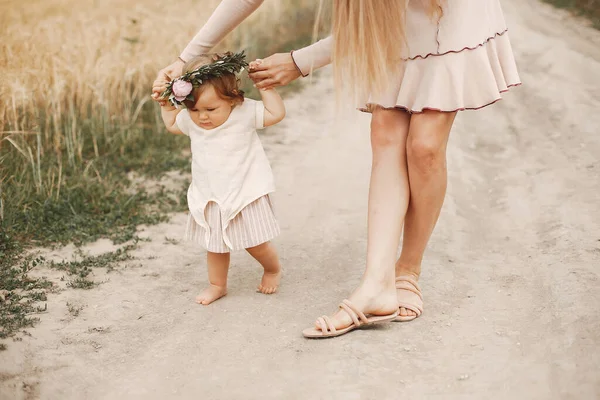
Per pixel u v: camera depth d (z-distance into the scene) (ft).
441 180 11.08
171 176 19.90
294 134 23.80
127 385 9.96
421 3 10.41
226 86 11.53
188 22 28.25
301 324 11.62
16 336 11.30
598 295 11.52
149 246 15.35
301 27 36.32
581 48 31.78
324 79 30.86
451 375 9.75
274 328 11.54
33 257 14.56
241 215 12.09
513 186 17.65
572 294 11.69
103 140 21.75
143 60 24.70
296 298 12.69
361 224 16.22
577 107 23.62
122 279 13.70
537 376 9.46
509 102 25.30
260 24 34.81
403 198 11.21
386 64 10.53
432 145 10.64
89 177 18.83
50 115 20.79
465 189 17.85
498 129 22.59
